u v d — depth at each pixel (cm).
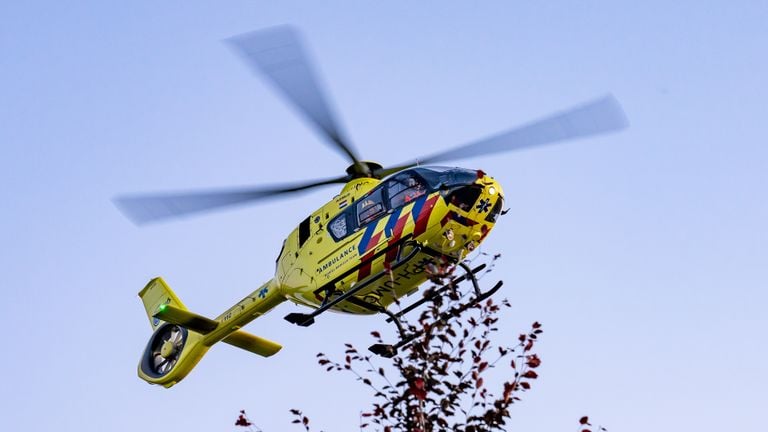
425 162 4481
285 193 4456
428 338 2384
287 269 4731
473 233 4194
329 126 4347
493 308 2434
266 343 5484
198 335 5412
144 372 5662
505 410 2291
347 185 4597
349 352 2431
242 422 2467
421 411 2300
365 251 4306
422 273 4319
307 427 2469
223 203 4241
